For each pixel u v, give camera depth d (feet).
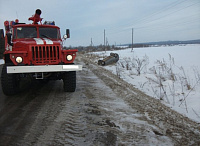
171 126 11.05
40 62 15.87
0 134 9.68
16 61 15.44
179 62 43.78
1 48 68.28
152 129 10.53
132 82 26.16
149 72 34.47
